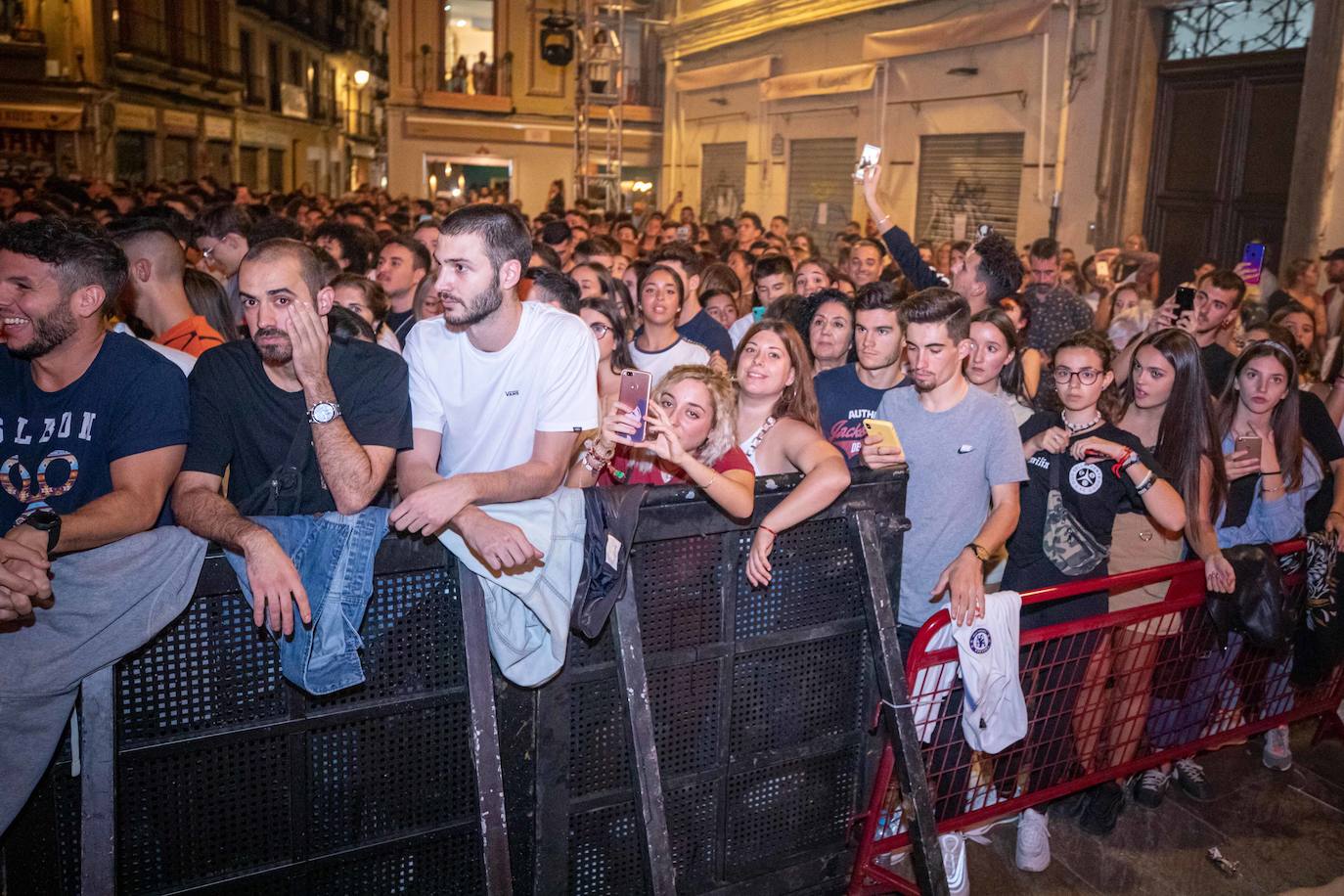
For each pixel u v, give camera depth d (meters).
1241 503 3.83
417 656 2.44
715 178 21.20
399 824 2.48
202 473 2.42
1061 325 6.32
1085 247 11.55
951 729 3.18
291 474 2.47
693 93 21.84
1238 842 3.61
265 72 32.00
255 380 2.49
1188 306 4.53
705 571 2.71
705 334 5.63
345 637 2.25
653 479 3.16
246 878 2.33
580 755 2.64
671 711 2.73
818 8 16.33
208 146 28.52
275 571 2.15
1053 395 4.53
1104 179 11.19
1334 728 4.20
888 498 2.96
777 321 3.29
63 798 2.18
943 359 3.31
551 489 2.57
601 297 4.40
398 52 24.91
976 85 13.14
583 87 21.70
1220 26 10.31
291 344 2.31
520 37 25.38
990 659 2.97
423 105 25.02
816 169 17.34
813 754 2.97
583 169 21.34
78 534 2.12
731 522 2.70
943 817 3.27
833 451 3.00
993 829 3.66
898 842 3.11
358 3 41.16
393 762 2.46
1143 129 10.98
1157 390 3.63
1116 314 7.18
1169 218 10.95
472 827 2.55
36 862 2.17
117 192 13.26
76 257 2.28
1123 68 10.93
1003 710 3.01
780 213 18.48
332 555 2.27
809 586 2.88
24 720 2.04
